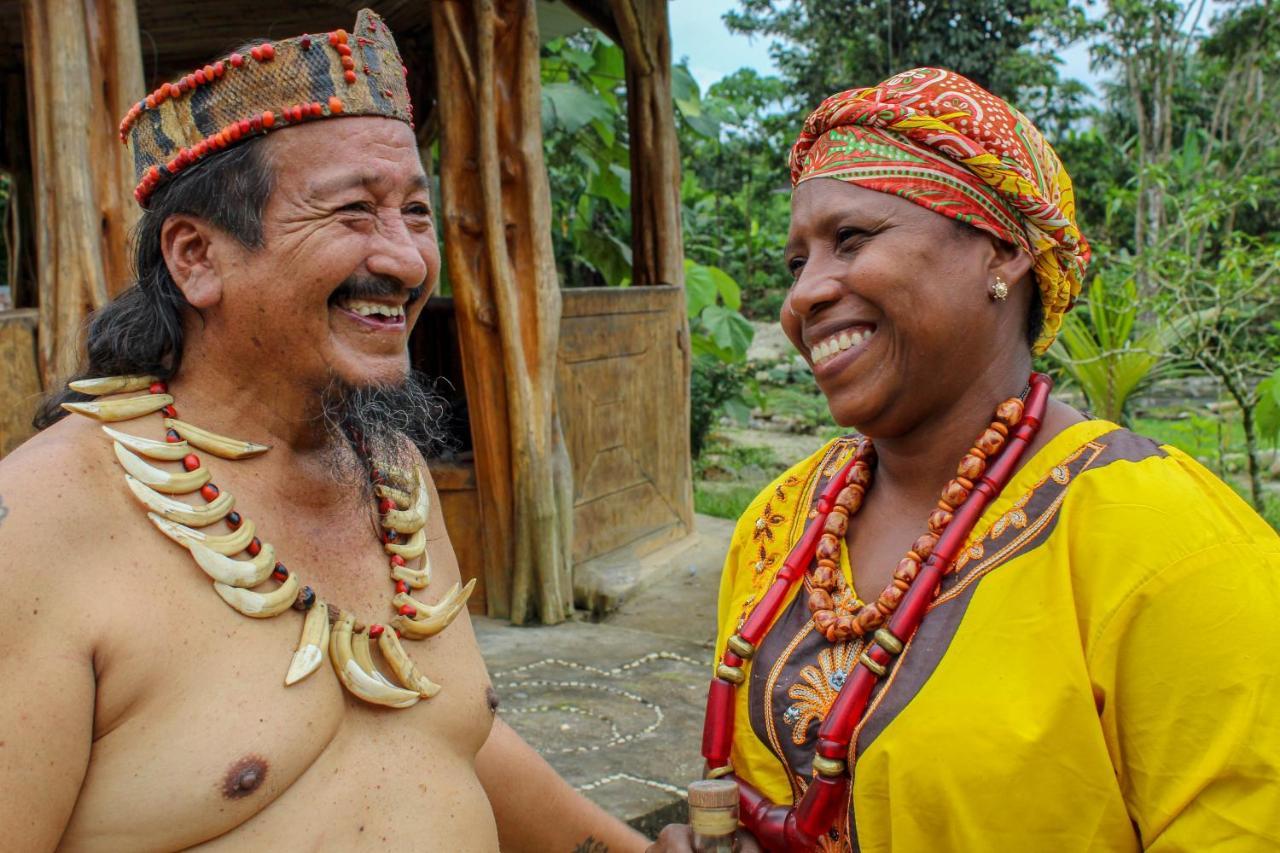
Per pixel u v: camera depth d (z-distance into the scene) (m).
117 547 1.16
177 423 1.27
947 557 1.36
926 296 1.34
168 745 1.14
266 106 1.25
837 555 1.50
